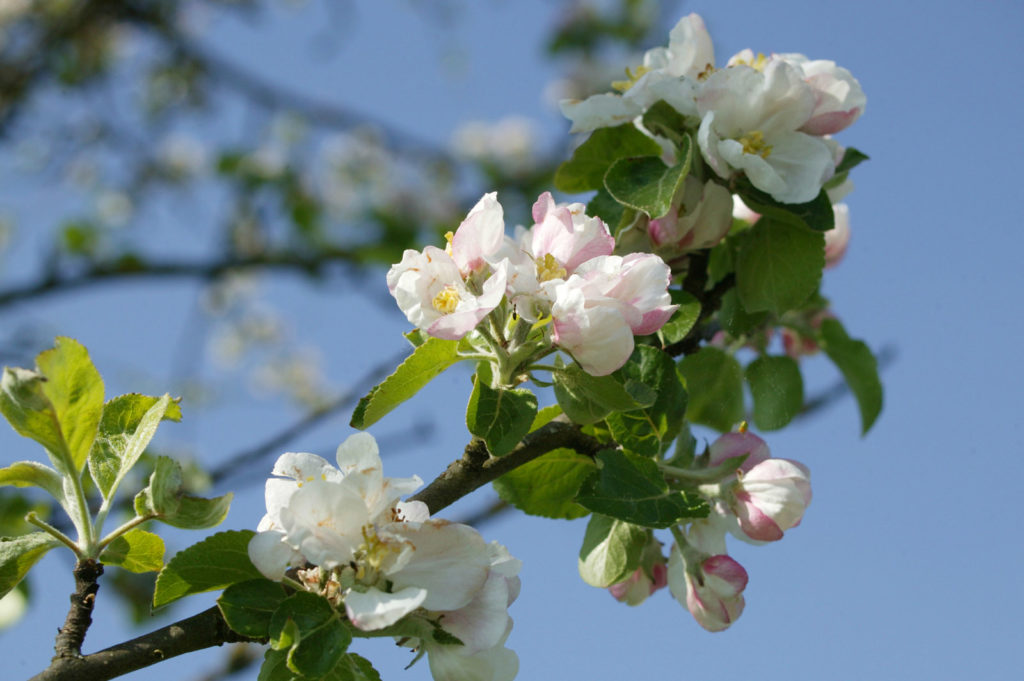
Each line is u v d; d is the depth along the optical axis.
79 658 0.91
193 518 0.92
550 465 1.01
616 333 0.92
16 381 0.91
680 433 0.99
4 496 1.33
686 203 1.02
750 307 1.04
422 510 0.92
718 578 0.98
